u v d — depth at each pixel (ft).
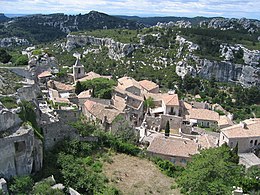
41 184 129.90
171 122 271.28
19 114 141.38
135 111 276.41
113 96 296.30
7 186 123.24
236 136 228.22
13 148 128.77
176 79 603.26
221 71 653.71
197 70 653.71
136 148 200.23
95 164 173.06
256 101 540.93
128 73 628.69
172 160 196.44
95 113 236.43
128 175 171.12
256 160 209.77
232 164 170.30
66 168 153.28
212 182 146.51
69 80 361.10
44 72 345.31
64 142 177.47
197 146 206.08
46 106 203.72
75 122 195.72
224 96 548.72
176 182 169.27
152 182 166.91
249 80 629.10
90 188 146.20
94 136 194.90
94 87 318.86
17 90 161.58
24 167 135.64
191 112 319.68
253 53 640.99
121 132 219.82
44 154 160.86
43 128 168.45
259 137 233.76
